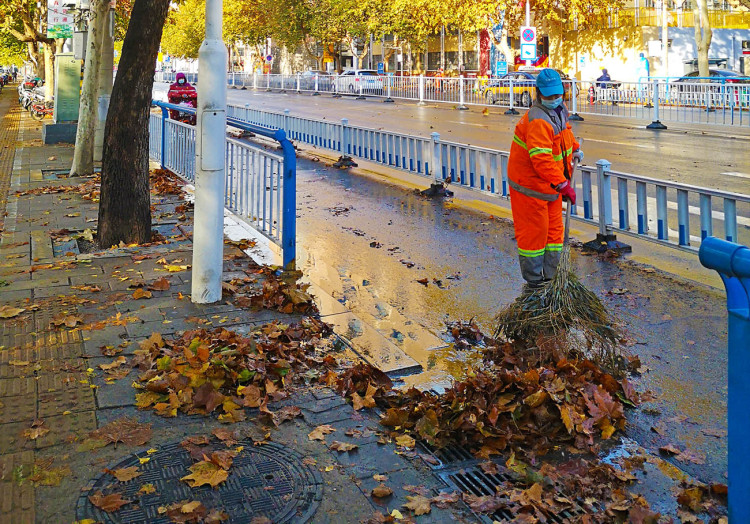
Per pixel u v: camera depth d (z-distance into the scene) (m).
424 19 38.19
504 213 10.38
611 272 7.41
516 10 35.59
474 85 30.98
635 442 4.03
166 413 4.21
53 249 8.18
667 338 5.60
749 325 2.49
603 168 8.08
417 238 8.98
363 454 3.80
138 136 8.34
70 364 4.87
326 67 63.69
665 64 30.67
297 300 6.03
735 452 2.59
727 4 38.69
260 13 52.88
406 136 12.59
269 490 3.44
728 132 18.59
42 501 3.33
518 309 5.24
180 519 3.18
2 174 14.41
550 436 4.00
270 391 4.42
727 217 6.49
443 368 5.07
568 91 26.06
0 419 4.11
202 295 6.15
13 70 114.88
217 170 6.03
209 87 5.87
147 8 7.98
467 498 3.37
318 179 13.79
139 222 8.45
